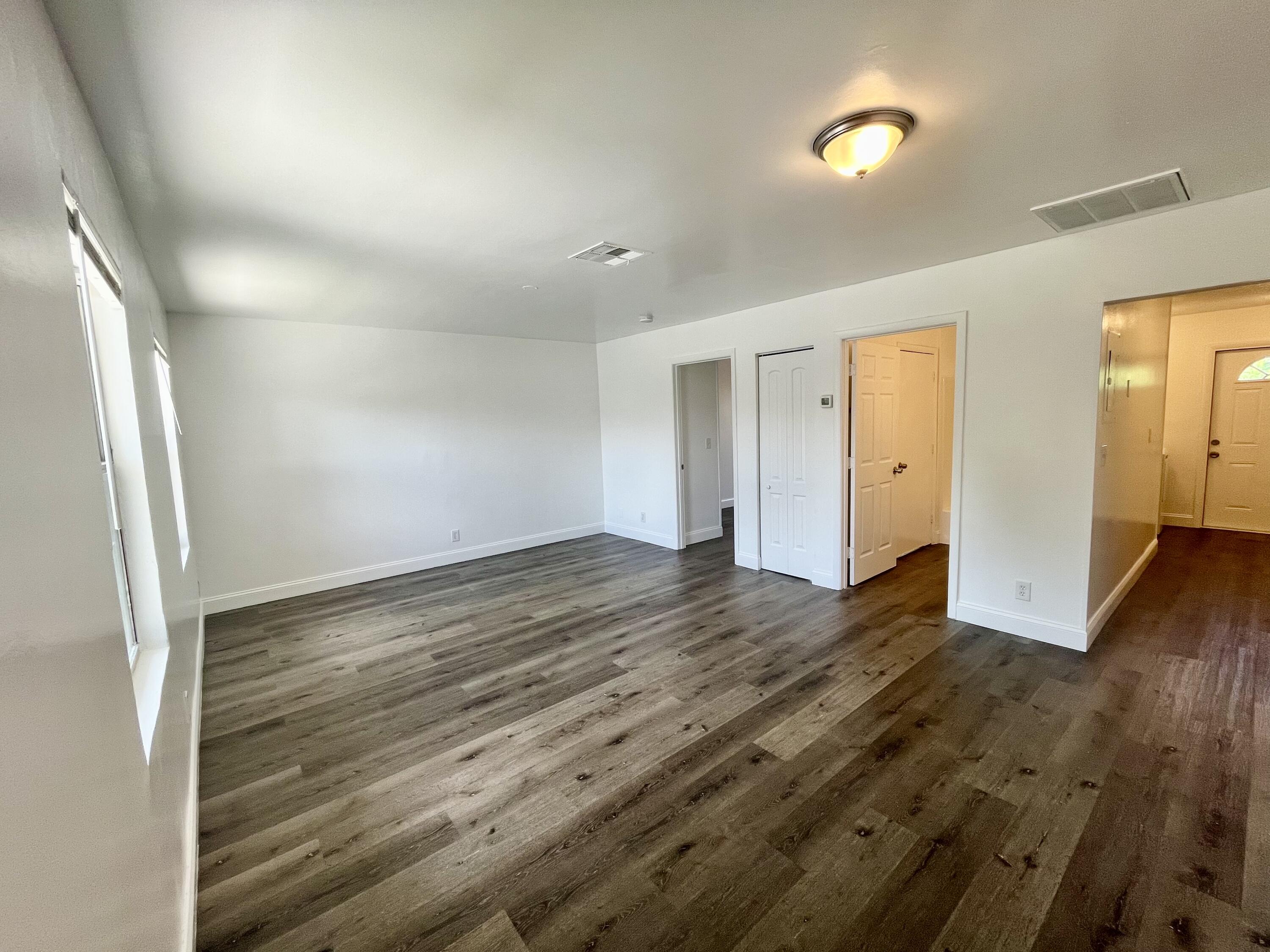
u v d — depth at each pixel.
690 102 1.67
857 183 2.27
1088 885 1.68
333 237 2.69
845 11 1.30
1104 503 3.33
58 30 1.21
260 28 1.27
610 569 5.44
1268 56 1.49
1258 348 5.68
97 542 1.06
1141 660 3.07
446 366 5.69
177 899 1.47
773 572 5.05
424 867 1.84
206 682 3.25
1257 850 1.78
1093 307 2.98
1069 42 1.42
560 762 2.38
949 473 5.80
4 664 0.61
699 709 2.76
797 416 4.64
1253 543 5.40
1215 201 2.55
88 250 1.58
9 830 0.59
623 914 1.64
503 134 1.82
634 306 4.61
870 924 1.58
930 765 2.26
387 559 5.39
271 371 4.71
